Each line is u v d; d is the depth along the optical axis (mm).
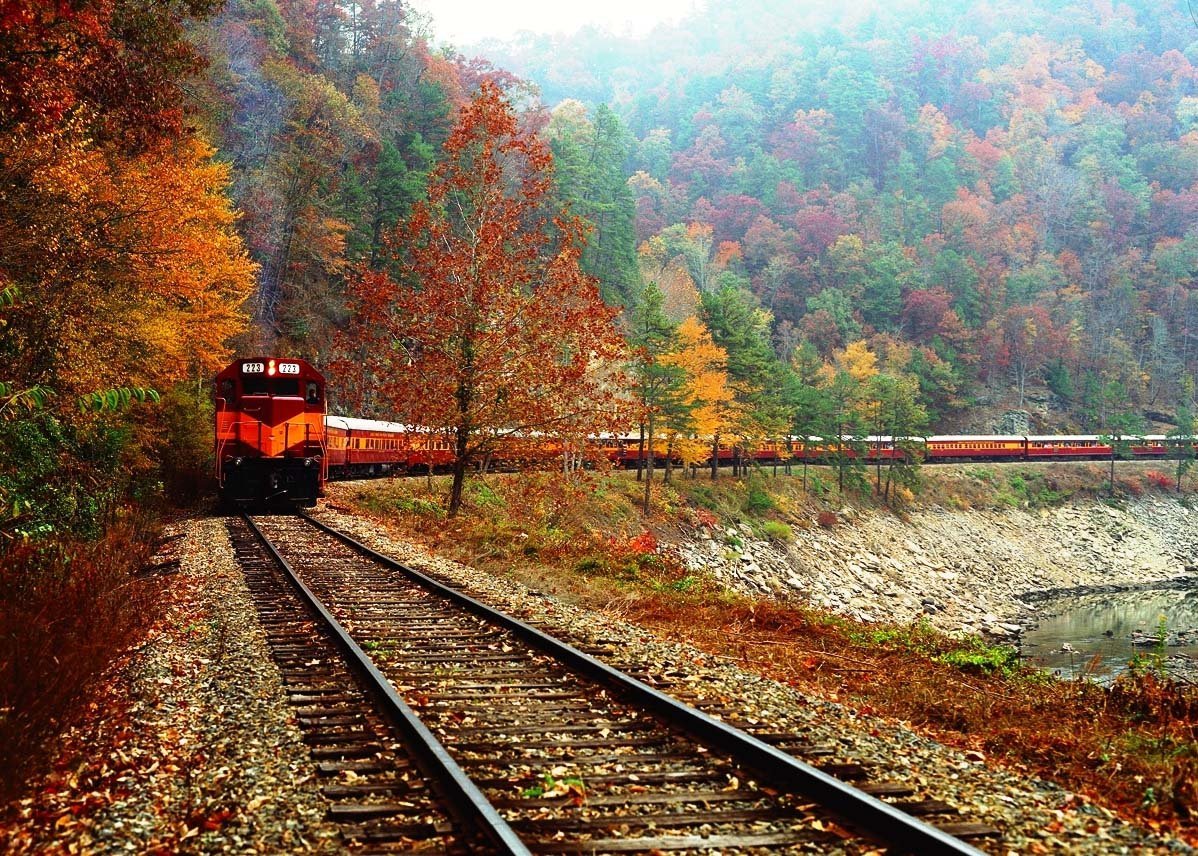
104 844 4777
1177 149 176000
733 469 66875
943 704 9055
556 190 81812
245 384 25781
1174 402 127875
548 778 5633
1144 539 76875
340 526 22656
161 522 22578
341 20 80875
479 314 26312
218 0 21953
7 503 13133
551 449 29391
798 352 81750
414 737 6242
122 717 7012
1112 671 24859
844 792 5148
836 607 46344
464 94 89938
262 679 8180
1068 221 164375
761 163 163375
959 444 82875
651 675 8680
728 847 4766
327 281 59625
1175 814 5832
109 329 20797
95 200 20766
